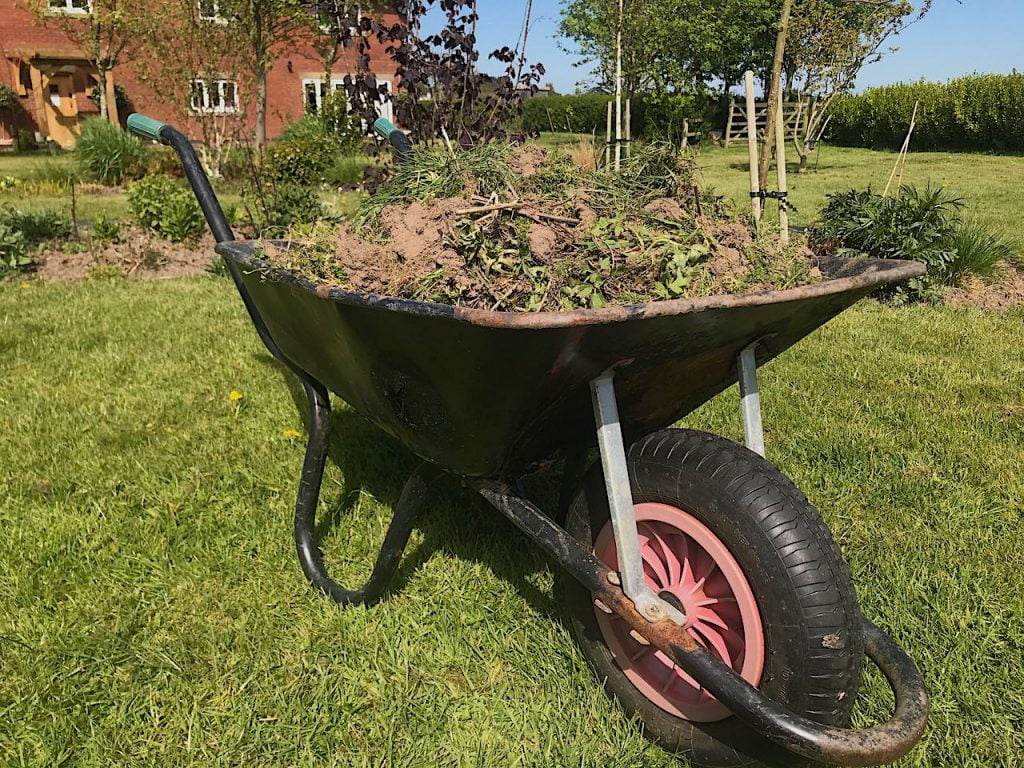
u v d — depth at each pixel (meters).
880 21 10.11
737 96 24.80
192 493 2.98
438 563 2.57
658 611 1.61
